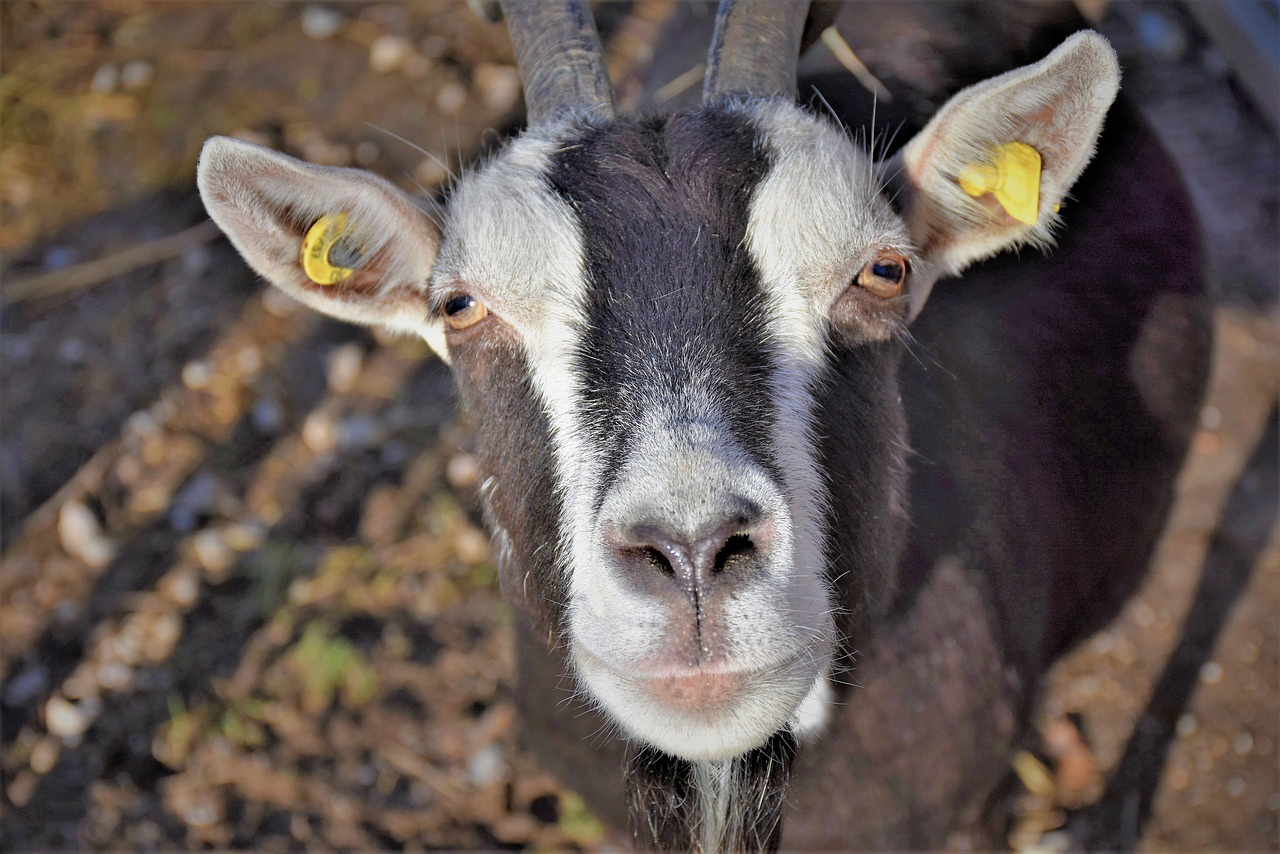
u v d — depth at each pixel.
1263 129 1.40
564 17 0.90
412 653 1.15
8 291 1.38
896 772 0.95
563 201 0.84
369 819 1.10
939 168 0.88
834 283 0.84
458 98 1.48
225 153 0.86
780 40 0.90
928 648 0.94
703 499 0.79
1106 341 1.02
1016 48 1.06
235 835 1.09
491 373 0.86
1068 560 1.00
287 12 1.64
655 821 0.90
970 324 0.97
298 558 1.19
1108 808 1.09
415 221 0.89
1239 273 1.28
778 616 0.80
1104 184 1.04
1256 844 1.08
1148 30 1.47
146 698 1.14
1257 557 1.17
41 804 1.11
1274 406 1.22
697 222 0.83
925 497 0.93
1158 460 1.06
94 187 1.48
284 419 1.26
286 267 0.90
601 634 0.81
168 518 1.21
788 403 0.83
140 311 1.35
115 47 1.64
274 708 1.14
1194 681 1.13
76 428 1.26
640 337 0.82
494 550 0.97
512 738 1.12
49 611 1.18
